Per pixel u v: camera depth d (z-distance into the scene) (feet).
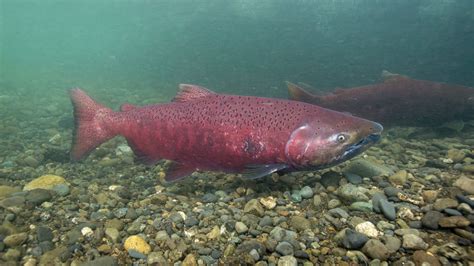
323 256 1.90
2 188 2.91
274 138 2.47
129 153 4.28
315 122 2.43
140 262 1.95
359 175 2.90
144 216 2.45
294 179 2.96
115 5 34.78
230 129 2.55
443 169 3.12
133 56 19.83
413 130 5.33
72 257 2.00
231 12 22.31
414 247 1.84
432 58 11.66
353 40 15.29
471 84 8.95
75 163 3.94
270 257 1.92
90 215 2.53
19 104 8.07
